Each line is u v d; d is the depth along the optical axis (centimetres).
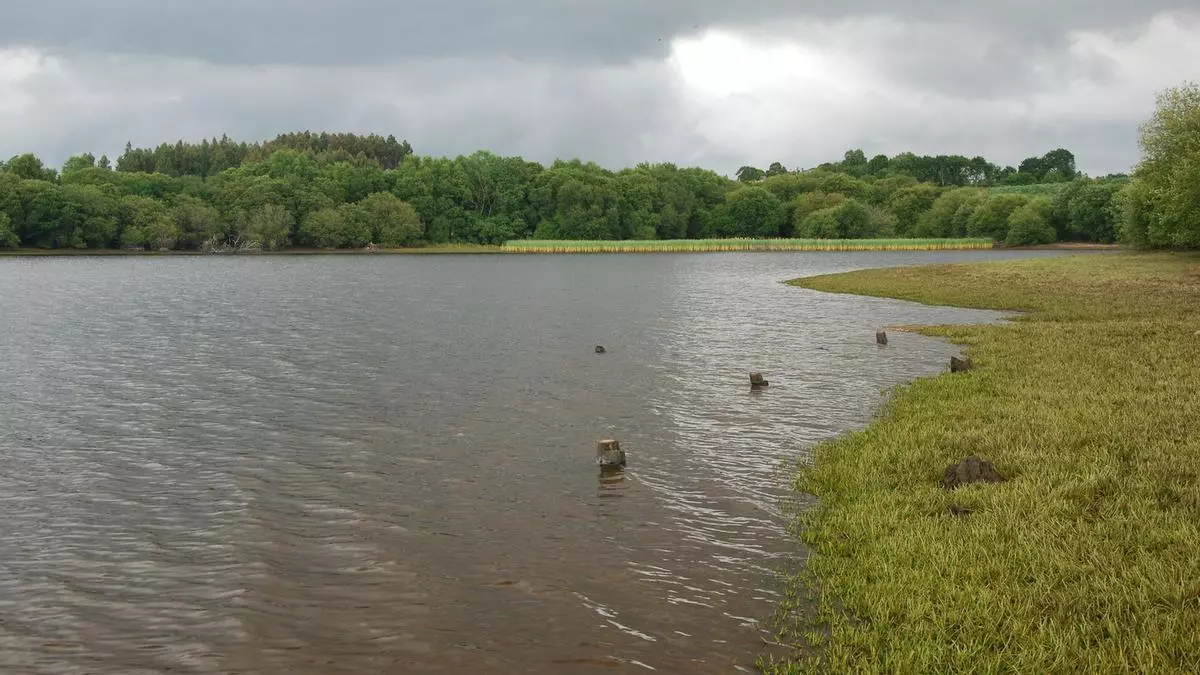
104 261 11188
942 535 1103
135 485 1476
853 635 880
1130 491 1209
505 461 1606
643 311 4647
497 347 3206
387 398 2225
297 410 2083
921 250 14475
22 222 12688
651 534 1211
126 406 2139
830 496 1343
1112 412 1702
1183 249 6944
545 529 1235
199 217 14488
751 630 923
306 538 1212
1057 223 14850
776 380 2438
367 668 852
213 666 862
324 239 15438
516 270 9788
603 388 2344
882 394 2198
